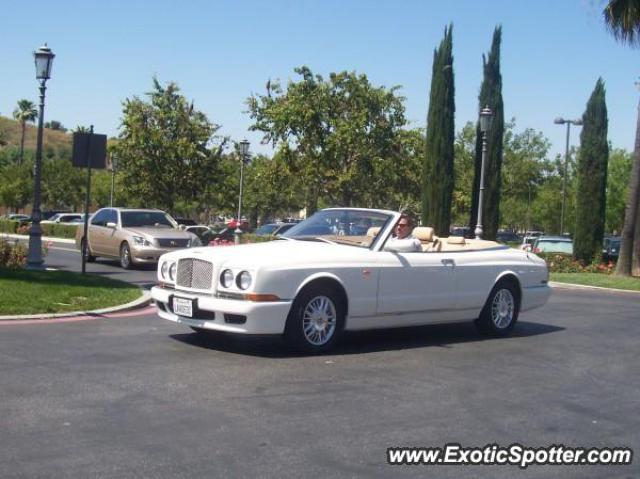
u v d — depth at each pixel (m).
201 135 34.25
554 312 13.50
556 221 52.81
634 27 23.12
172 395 6.29
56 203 65.38
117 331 9.21
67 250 27.25
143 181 34.00
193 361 7.61
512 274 10.20
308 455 4.97
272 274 7.71
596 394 7.07
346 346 8.93
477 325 10.17
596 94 28.23
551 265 26.09
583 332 11.05
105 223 20.30
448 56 28.05
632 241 24.53
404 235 9.62
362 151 29.70
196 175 34.31
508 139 51.09
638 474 4.95
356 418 5.86
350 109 30.33
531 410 6.38
